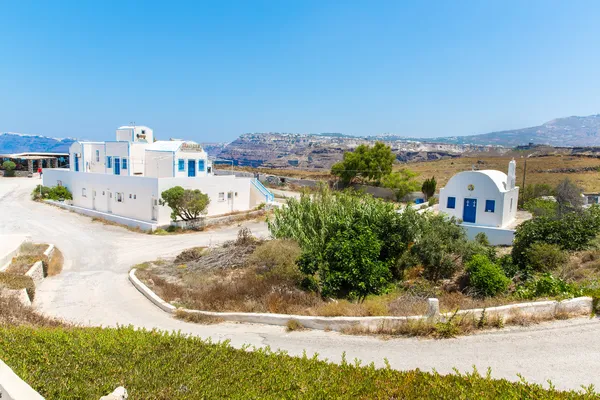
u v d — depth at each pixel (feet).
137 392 19.63
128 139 126.52
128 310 47.26
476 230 77.77
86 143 129.18
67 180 133.39
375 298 47.60
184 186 103.96
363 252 51.62
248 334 36.32
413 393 19.99
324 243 58.59
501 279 45.52
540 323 31.89
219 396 19.75
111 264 71.72
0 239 74.59
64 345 25.52
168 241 87.66
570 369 24.81
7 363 21.85
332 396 19.75
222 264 63.05
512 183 86.17
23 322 34.63
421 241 54.70
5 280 48.88
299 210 68.95
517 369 25.26
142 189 102.68
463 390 19.90
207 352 25.48
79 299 52.49
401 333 33.01
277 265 53.42
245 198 121.19
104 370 22.03
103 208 116.98
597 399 18.93
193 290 52.01
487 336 30.58
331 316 38.37
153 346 26.13
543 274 43.83
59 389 19.48
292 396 19.71
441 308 37.65
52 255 74.49
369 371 22.77
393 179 154.92
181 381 21.17
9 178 184.34
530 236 57.11
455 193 83.15
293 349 31.68
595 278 42.01
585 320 31.68
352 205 67.21
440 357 27.94
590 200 126.62
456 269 54.13
